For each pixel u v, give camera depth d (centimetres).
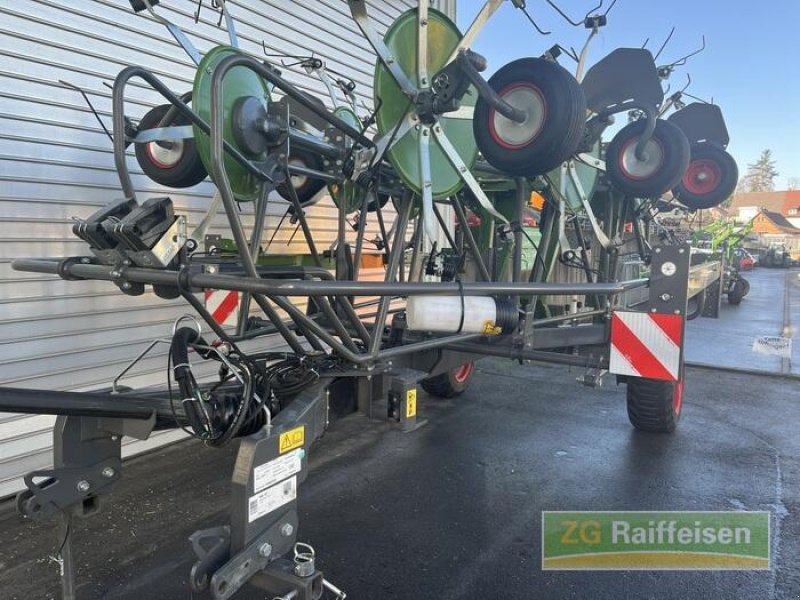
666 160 385
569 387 550
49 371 334
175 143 298
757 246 3359
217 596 150
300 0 487
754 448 398
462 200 387
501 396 518
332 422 248
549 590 241
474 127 271
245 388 193
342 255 292
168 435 398
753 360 688
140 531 285
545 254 388
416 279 290
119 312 365
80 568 254
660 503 316
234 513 164
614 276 445
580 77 366
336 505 310
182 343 201
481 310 254
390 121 261
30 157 318
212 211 305
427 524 292
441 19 259
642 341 300
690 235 1124
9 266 313
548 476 349
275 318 240
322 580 167
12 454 321
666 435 421
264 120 234
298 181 351
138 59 369
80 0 336
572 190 400
